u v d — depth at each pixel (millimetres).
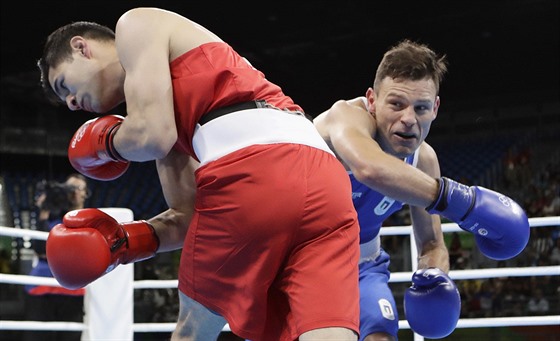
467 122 13703
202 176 1718
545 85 13359
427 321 2146
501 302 9148
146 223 1962
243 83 1742
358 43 13109
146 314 9000
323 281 1629
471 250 9633
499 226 1837
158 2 11453
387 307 2404
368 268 2553
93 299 3576
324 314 1606
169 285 3691
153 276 9508
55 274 1782
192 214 2016
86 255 1735
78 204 4883
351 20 12281
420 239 2631
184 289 1858
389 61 2154
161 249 1981
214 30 12539
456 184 1877
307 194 1662
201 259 1767
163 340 8977
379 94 2186
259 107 1730
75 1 11102
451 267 9547
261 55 13438
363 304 2414
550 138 12797
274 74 13922
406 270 9172
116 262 1837
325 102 14352
